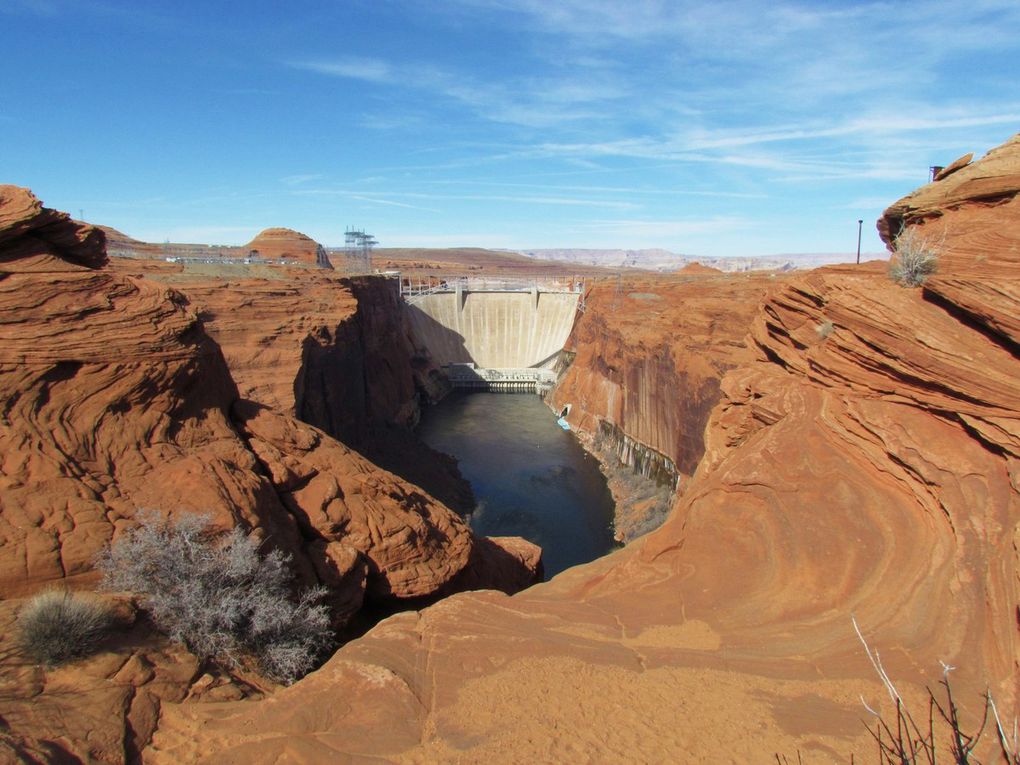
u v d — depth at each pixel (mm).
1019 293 10906
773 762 8305
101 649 11320
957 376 11922
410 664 11227
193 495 16281
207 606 13109
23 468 14688
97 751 8898
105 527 14391
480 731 9305
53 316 16938
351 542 20500
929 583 10758
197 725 10016
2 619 11664
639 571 15594
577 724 9406
